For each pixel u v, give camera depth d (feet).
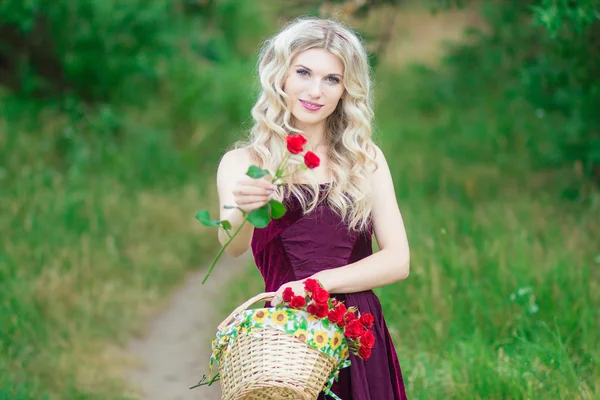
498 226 22.99
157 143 33.12
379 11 23.61
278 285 10.11
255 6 43.14
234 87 36.96
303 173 10.09
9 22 32.24
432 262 19.36
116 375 18.16
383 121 40.81
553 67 23.57
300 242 9.98
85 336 19.67
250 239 10.03
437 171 31.60
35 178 27.37
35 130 31.19
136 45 33.86
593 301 17.17
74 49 33.42
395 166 33.01
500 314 17.06
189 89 36.17
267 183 8.95
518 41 26.81
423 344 16.58
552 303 16.98
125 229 26.43
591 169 25.38
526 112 33.65
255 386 8.76
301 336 9.01
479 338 15.65
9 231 23.38
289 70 10.21
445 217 25.04
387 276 9.98
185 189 31.19
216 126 35.65
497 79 32.96
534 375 14.02
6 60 34.37
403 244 10.25
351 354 9.80
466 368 15.01
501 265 19.17
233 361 9.13
